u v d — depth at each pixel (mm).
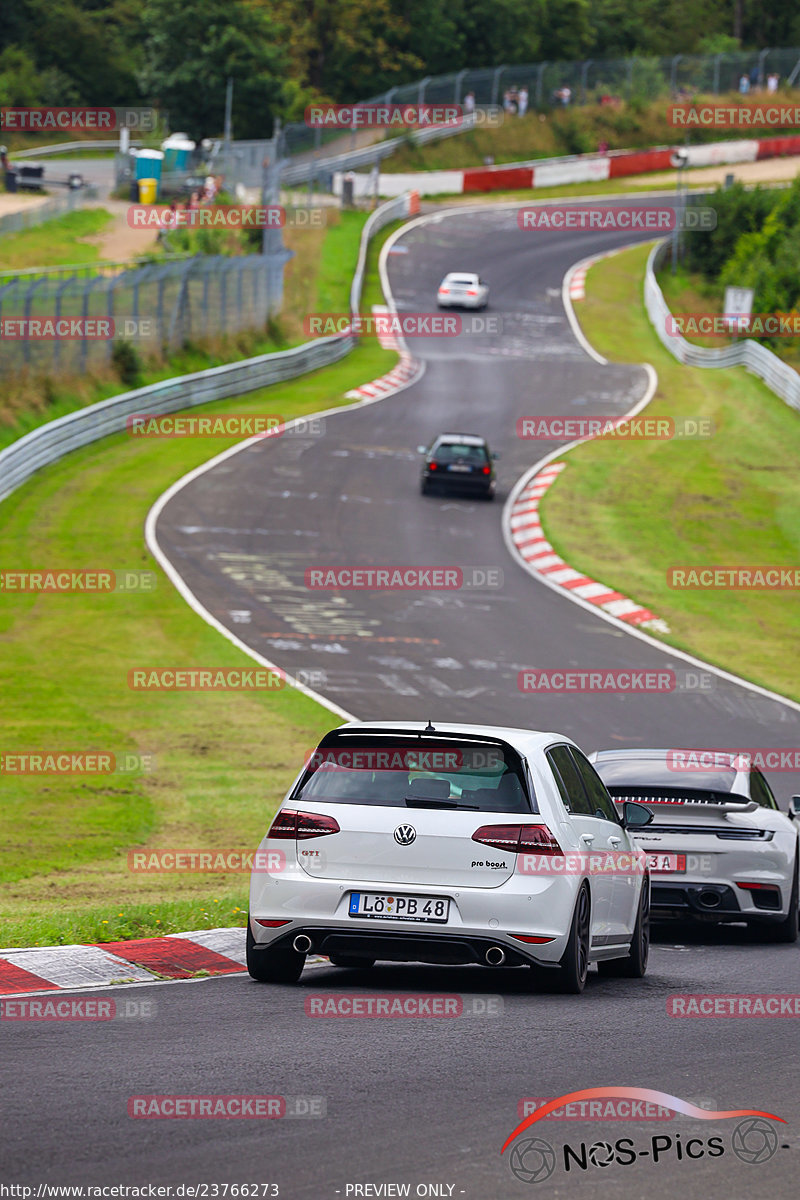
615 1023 29734
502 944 31344
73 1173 18422
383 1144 20234
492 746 32781
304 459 161500
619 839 37000
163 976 33719
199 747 77875
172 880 54719
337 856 32094
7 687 86250
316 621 107312
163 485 144500
